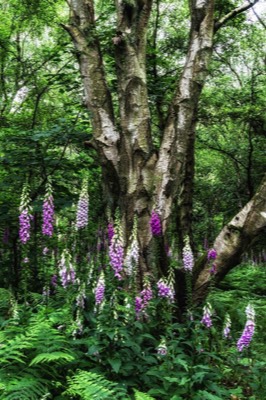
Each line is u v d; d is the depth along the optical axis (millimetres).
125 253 6230
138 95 6617
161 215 6461
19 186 7820
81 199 4949
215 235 16906
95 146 6902
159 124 10781
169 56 12398
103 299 4359
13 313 4539
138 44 6719
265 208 6254
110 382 3213
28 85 11352
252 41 13562
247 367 5117
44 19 11750
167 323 4988
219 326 6957
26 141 7523
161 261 6293
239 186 15758
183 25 12531
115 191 6875
